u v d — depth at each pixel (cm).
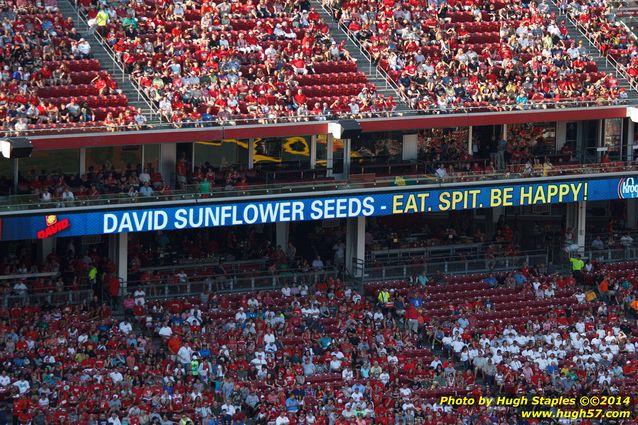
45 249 13575
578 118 15388
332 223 14900
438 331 13862
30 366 12319
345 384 12988
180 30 14775
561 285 15038
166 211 13425
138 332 13225
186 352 12812
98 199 13150
